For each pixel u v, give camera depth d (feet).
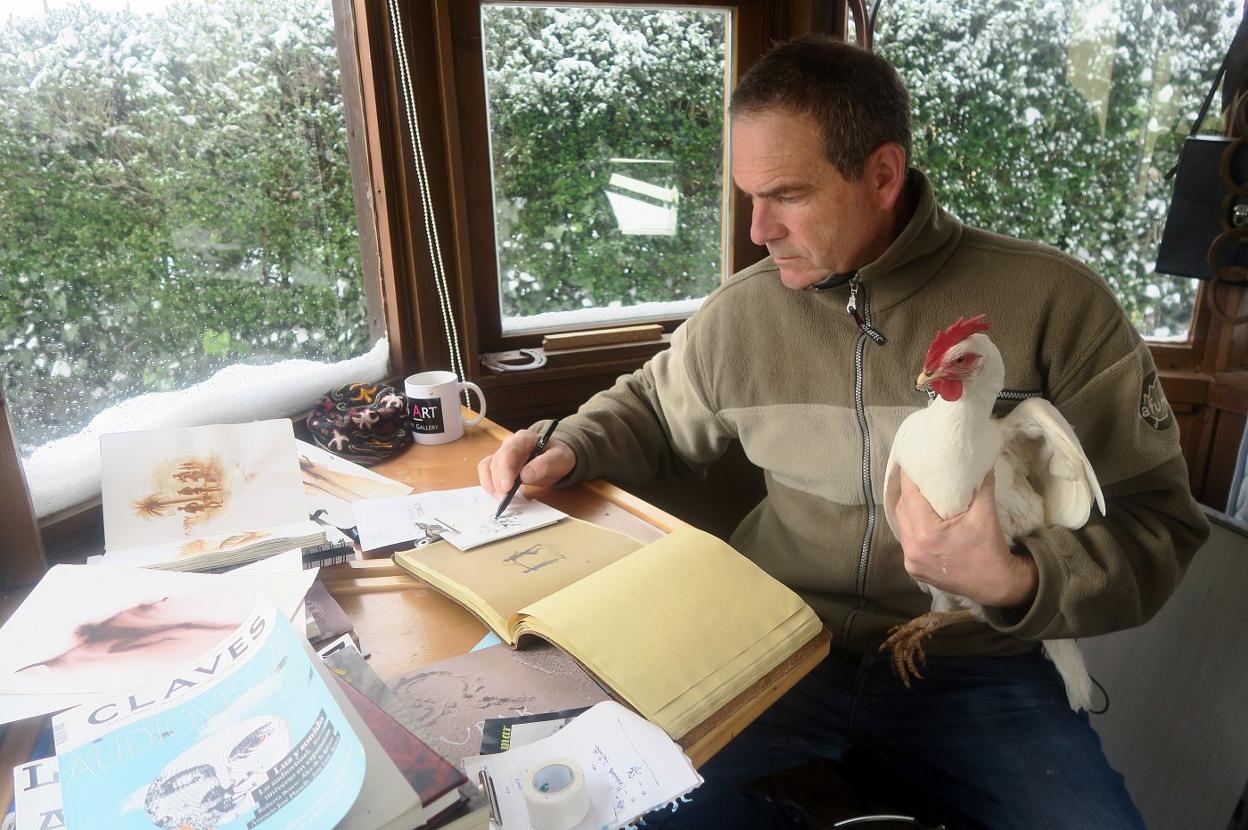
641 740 2.08
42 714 2.05
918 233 3.26
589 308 5.69
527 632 2.48
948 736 3.45
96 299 3.64
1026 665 3.65
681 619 2.50
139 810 1.65
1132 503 3.29
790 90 2.99
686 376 4.03
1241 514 4.74
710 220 5.81
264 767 1.70
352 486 3.69
